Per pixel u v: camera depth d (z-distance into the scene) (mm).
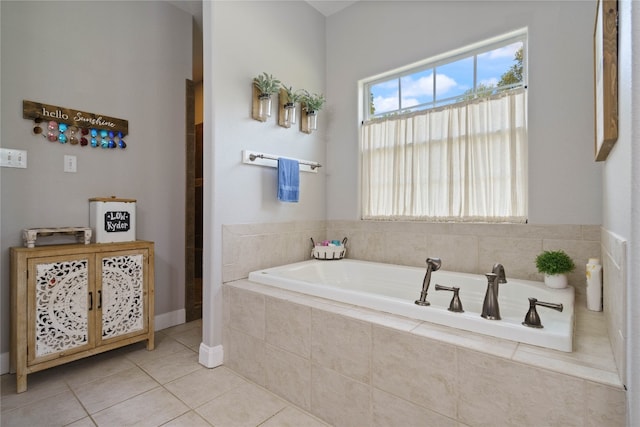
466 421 1185
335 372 1545
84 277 2010
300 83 2836
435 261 1550
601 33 1128
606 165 1457
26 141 2064
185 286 2963
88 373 2010
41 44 2125
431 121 2498
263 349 1878
